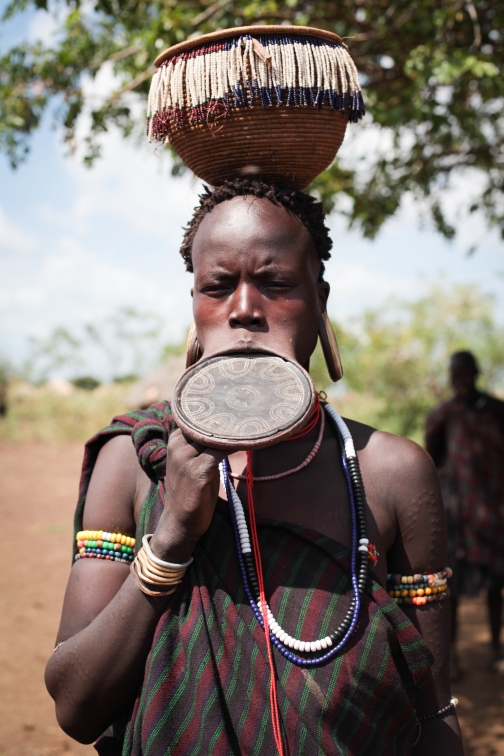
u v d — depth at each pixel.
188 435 1.37
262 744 1.34
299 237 1.57
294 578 1.44
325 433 1.64
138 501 1.56
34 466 15.34
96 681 1.42
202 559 1.45
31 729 4.29
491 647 5.27
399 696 1.43
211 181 1.72
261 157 1.63
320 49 1.60
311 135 1.62
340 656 1.39
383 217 5.88
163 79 1.63
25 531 9.61
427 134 5.12
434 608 1.59
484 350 16.08
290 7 4.61
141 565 1.41
